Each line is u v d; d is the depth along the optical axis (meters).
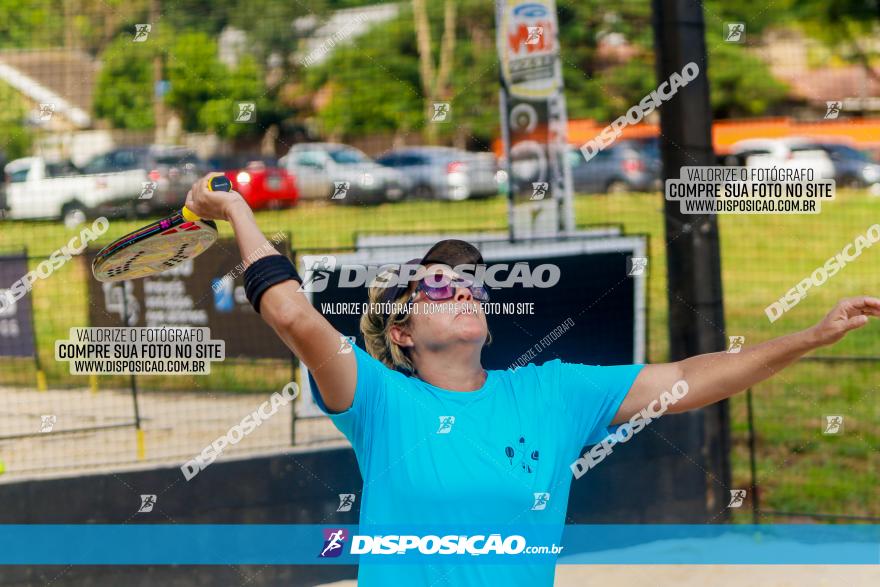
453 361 2.03
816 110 13.75
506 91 6.20
